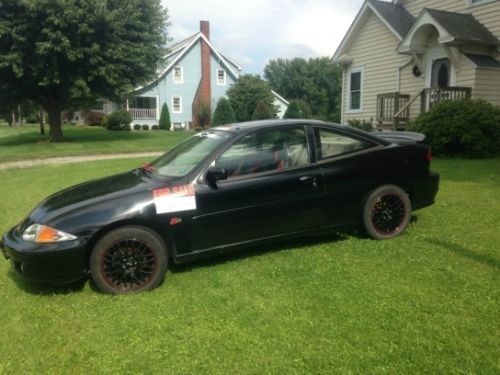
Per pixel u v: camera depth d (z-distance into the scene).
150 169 5.00
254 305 3.66
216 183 4.37
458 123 11.40
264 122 4.89
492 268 4.20
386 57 17.05
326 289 3.89
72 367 2.95
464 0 14.77
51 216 4.02
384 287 3.87
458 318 3.30
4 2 21.19
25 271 3.90
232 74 45.62
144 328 3.38
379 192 5.09
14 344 3.24
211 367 2.87
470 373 2.68
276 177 4.59
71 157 17.47
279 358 2.92
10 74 23.31
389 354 2.89
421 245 4.91
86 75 23.67
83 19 21.94
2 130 42.75
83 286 4.25
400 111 14.88
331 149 4.96
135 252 4.06
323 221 4.89
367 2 17.33
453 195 7.25
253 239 4.57
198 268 4.56
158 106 43.09
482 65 13.35
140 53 24.88
